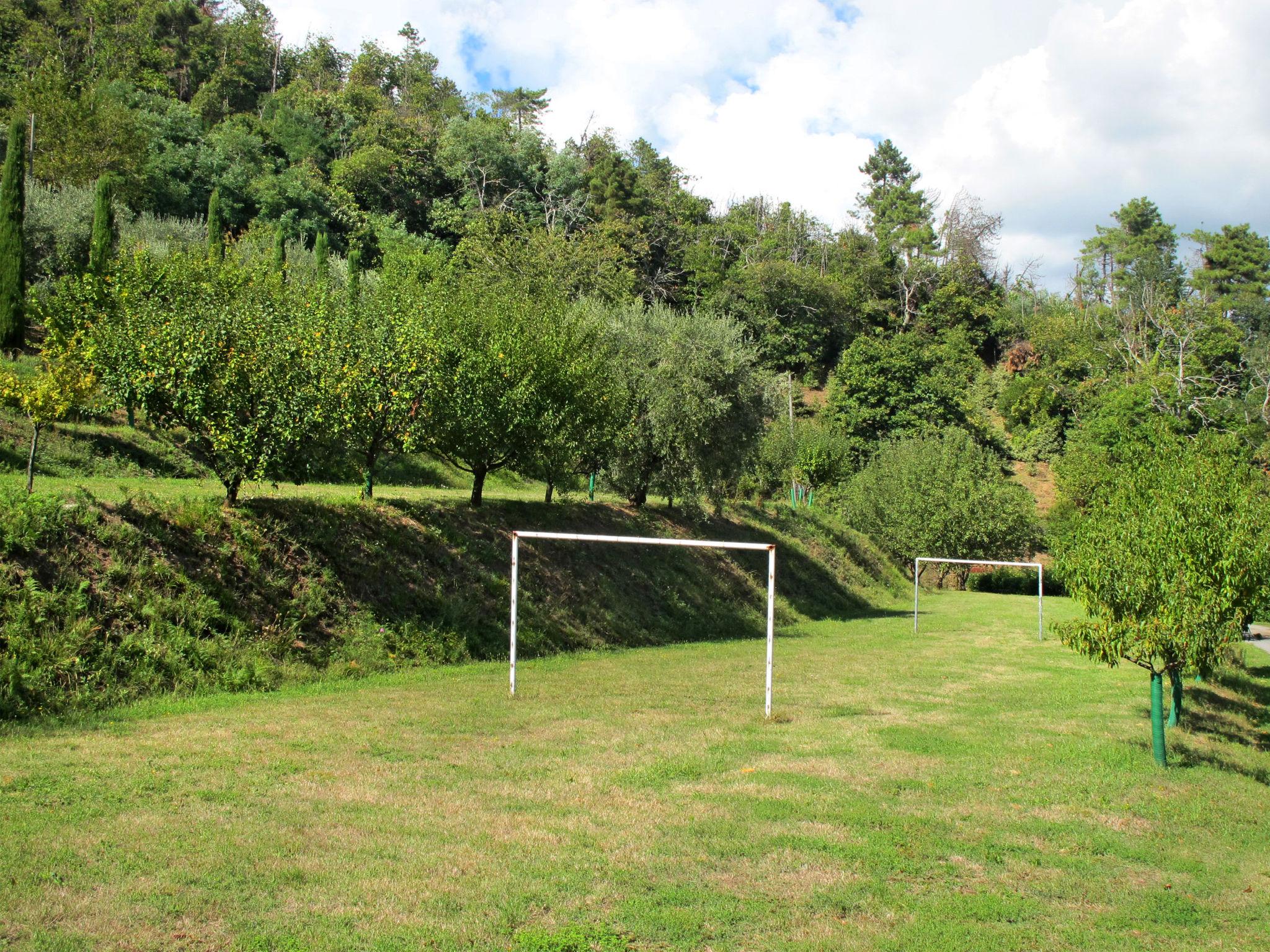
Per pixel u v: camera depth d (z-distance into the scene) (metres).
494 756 10.22
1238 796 10.11
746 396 30.73
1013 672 19.78
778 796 9.07
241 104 106.00
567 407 23.00
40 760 9.12
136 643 12.97
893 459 55.16
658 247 100.06
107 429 27.48
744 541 35.38
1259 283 111.06
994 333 110.00
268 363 16.47
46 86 62.62
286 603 15.71
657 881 6.82
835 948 5.86
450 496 25.78
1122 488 15.73
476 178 93.56
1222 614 11.05
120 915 5.79
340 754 9.95
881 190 129.25
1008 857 7.79
